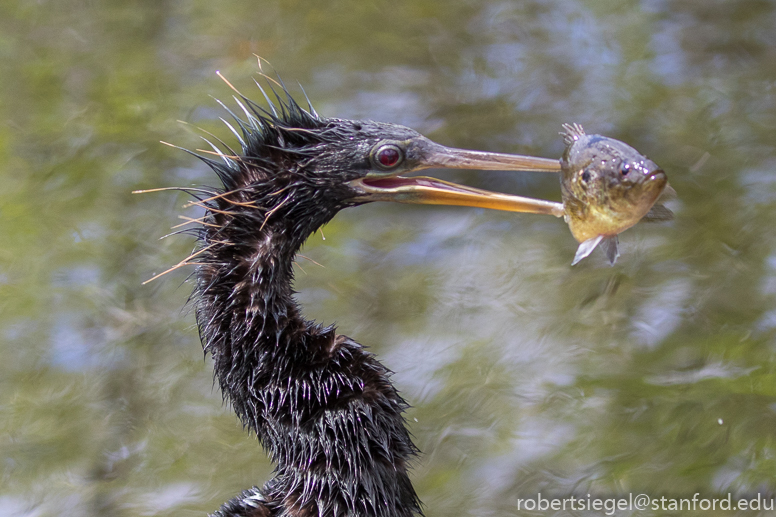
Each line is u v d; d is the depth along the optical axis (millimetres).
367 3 25906
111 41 24469
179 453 14508
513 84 22062
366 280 17453
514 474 13648
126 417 15125
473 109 21406
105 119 21594
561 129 20656
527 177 19109
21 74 23375
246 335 8297
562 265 17484
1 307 17016
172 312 17109
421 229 18641
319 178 8438
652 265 17344
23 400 15367
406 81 22344
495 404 14789
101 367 16016
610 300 16625
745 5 24562
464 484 13555
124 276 17703
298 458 8273
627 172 7672
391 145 8547
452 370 15461
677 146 20125
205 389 15688
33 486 14000
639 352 15680
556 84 22188
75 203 19438
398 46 23703
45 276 17766
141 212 19094
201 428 14969
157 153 20391
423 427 14445
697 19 24328
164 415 15203
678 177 19297
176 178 19750
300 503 8219
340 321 16547
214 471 14180
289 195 8328
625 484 13289
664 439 14047
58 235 18609
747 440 13812
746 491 12992
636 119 20953
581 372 15305
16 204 19469
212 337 8414
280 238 8398
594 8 25219
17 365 16094
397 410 8492
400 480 8531
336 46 23891
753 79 21938
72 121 21625
